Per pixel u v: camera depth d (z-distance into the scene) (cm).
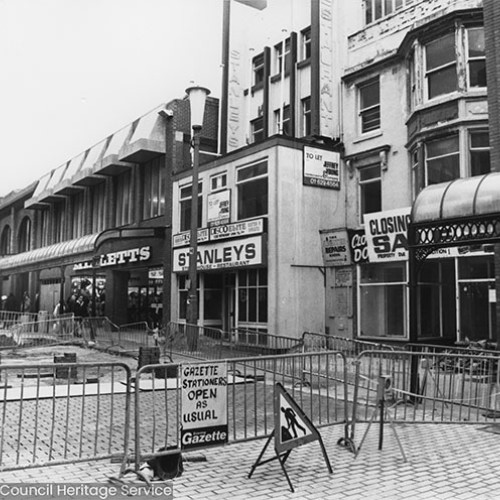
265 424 662
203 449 613
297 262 1830
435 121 1600
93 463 603
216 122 2639
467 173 1514
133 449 636
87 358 1675
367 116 1961
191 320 1756
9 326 2694
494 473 581
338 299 1850
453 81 1595
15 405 929
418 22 1752
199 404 591
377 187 1892
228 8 2528
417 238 1014
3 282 4916
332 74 2058
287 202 1831
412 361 942
